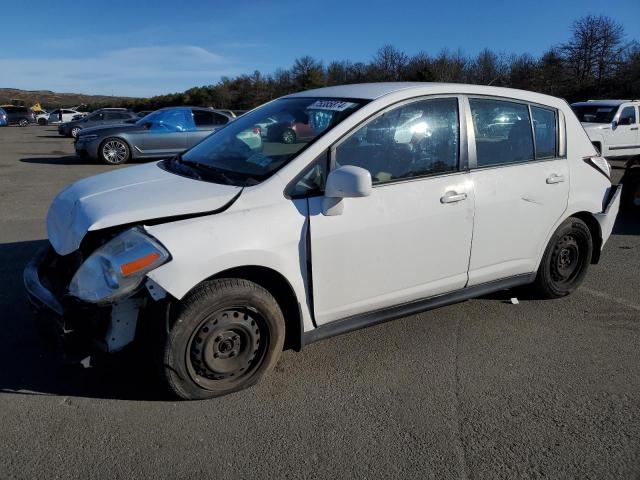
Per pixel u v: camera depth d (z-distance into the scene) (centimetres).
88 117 2694
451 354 366
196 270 271
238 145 361
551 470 256
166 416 289
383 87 361
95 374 327
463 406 306
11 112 4362
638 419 297
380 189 329
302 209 304
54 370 330
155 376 320
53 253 337
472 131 372
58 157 1602
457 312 435
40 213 768
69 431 275
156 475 247
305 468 253
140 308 283
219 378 301
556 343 385
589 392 323
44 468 248
